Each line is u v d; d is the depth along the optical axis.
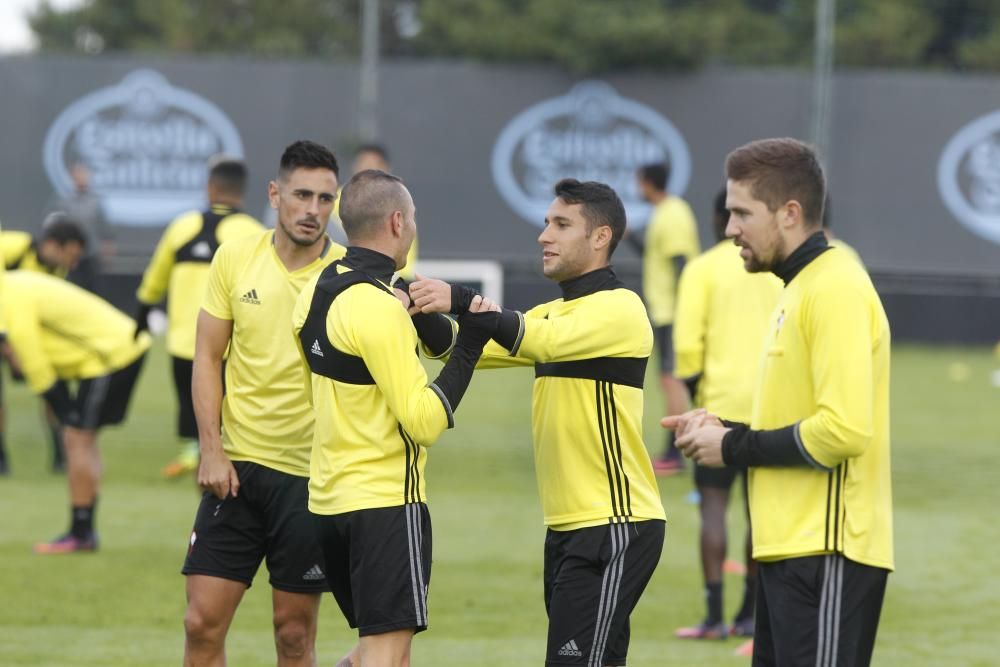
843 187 72.75
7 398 54.12
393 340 15.44
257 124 73.00
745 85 72.88
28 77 72.50
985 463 42.28
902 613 25.56
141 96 72.62
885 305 73.06
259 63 72.81
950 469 41.22
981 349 73.00
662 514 16.56
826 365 13.73
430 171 73.31
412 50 99.19
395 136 73.19
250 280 18.12
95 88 72.56
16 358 29.45
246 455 17.98
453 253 73.31
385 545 15.62
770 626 14.45
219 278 18.39
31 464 39.97
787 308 14.30
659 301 39.91
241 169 31.02
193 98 72.81
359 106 73.00
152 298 30.36
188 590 18.05
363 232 15.95
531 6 89.38
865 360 13.68
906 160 72.56
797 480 14.13
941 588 27.58
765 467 14.30
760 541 14.33
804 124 72.75
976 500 36.78
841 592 13.95
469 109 73.25
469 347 15.59
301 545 17.88
